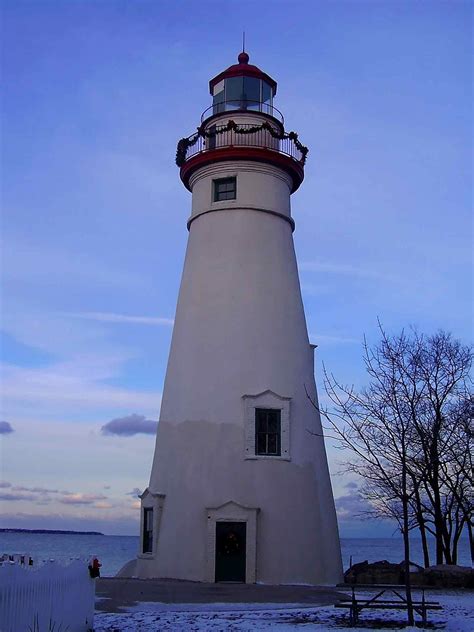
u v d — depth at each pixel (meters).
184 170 28.39
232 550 23.66
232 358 25.61
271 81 29.62
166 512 24.89
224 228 27.08
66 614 12.34
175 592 20.17
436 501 26.92
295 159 28.36
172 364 27.00
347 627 14.30
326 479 26.41
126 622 14.88
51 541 193.88
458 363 32.78
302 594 20.16
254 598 19.16
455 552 28.03
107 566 76.62
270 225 27.34
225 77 29.28
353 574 23.66
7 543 144.88
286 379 25.89
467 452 26.91
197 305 26.66
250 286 26.42
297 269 28.47
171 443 25.66
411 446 25.92
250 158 27.30
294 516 24.39
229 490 24.19
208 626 14.41
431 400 28.12
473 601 18.55
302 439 25.64
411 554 111.50
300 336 27.08
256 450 24.78
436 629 14.08
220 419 24.98
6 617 9.64
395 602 15.24
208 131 28.14
